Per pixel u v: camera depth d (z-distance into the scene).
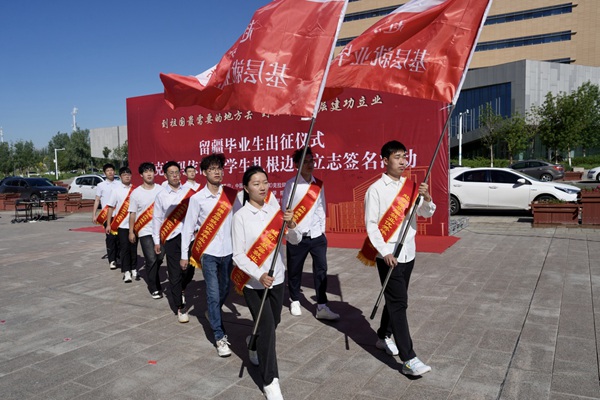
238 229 3.29
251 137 10.81
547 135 34.25
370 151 9.34
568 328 4.10
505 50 47.53
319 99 3.51
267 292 3.21
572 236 8.43
